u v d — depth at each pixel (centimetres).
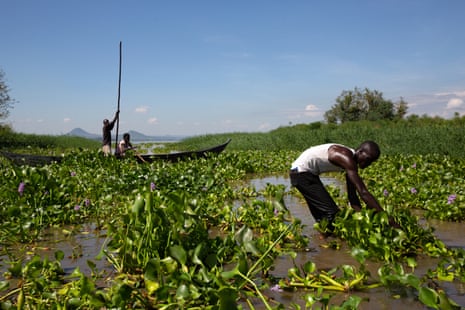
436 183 809
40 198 582
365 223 403
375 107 5453
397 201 671
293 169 489
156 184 783
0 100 3353
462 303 293
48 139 3616
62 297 291
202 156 1453
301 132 2633
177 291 267
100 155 1156
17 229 473
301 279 326
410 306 288
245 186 954
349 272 318
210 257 329
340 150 450
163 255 349
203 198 673
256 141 2723
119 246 379
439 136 1764
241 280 289
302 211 647
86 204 623
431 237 431
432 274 331
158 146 4150
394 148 1828
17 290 303
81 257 416
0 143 3102
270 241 446
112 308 257
